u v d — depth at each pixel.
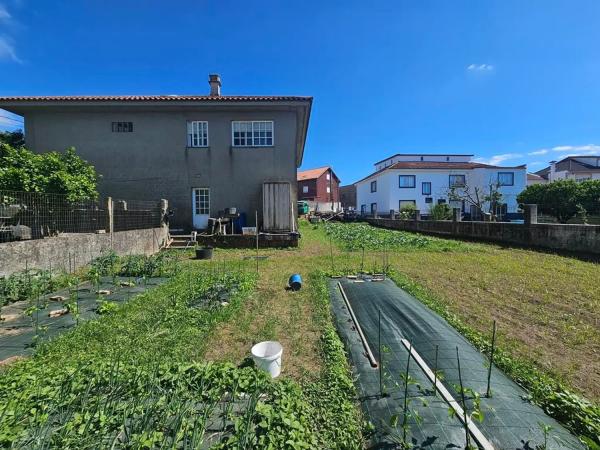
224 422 2.15
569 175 31.59
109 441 1.94
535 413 2.31
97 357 3.06
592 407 2.28
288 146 12.98
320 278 6.30
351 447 2.02
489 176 27.95
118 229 9.23
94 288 5.75
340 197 55.03
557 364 3.02
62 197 7.90
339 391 2.59
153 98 12.26
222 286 5.59
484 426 2.12
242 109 12.79
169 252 10.08
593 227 8.60
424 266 7.75
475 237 13.82
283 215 12.52
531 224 10.74
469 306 4.70
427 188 29.09
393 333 3.66
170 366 2.77
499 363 3.01
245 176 12.98
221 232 11.98
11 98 11.98
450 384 2.60
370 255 9.62
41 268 6.16
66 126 12.77
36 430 1.98
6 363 2.99
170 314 4.26
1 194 6.48
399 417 2.26
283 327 3.96
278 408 2.24
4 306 4.70
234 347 3.43
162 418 2.09
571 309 4.52
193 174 12.95
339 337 3.68
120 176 12.85
